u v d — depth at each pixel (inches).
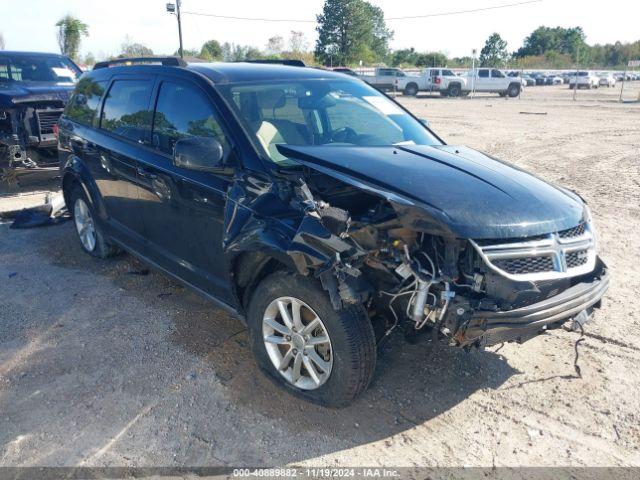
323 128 161.3
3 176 347.9
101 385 142.3
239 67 178.1
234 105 152.9
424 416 131.0
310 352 129.0
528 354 157.2
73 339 165.0
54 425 127.3
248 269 139.9
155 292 197.0
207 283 156.9
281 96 164.2
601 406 135.0
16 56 405.1
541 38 3917.3
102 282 206.1
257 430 125.7
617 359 154.7
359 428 126.5
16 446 120.6
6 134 346.0
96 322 175.5
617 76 2608.3
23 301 190.7
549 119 824.3
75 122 223.1
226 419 129.2
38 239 254.7
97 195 207.8
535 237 120.3
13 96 339.6
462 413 132.2
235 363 151.4
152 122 175.6
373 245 114.8
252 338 140.8
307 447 120.7
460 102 1246.9
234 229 134.4
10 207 309.7
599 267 136.0
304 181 129.6
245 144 142.9
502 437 124.4
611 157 483.2
